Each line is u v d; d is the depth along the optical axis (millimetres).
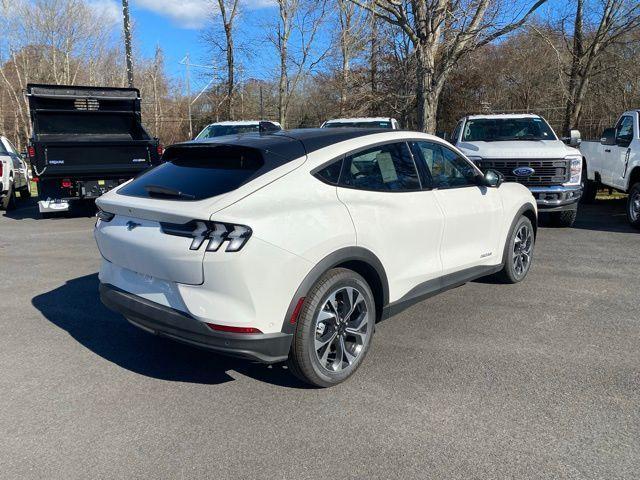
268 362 3381
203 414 3410
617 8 18875
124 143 10938
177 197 3496
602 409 3383
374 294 4098
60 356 4293
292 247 3330
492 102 29344
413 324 4891
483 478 2756
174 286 3430
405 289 4285
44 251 8016
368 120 12859
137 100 12086
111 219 3883
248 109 32375
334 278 3598
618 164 10070
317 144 3879
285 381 3861
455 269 4848
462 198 4898
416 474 2795
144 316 3611
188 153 4078
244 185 3404
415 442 3070
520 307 5309
